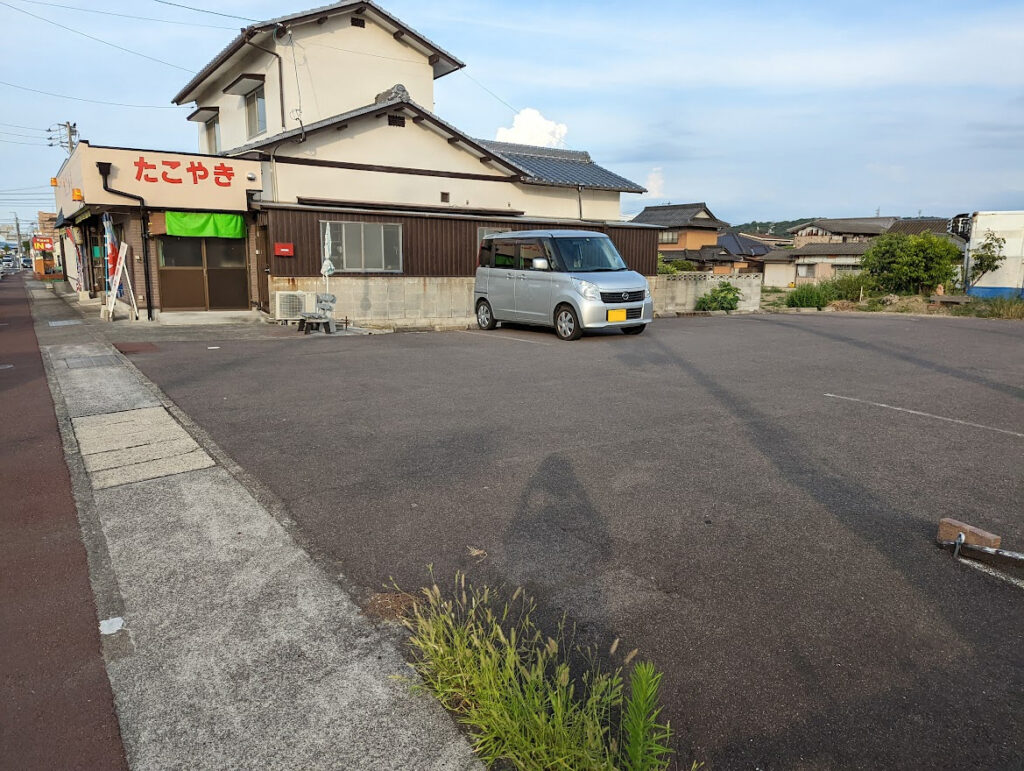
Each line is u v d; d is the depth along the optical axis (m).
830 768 1.89
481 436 5.12
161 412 5.78
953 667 2.36
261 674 2.29
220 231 14.03
